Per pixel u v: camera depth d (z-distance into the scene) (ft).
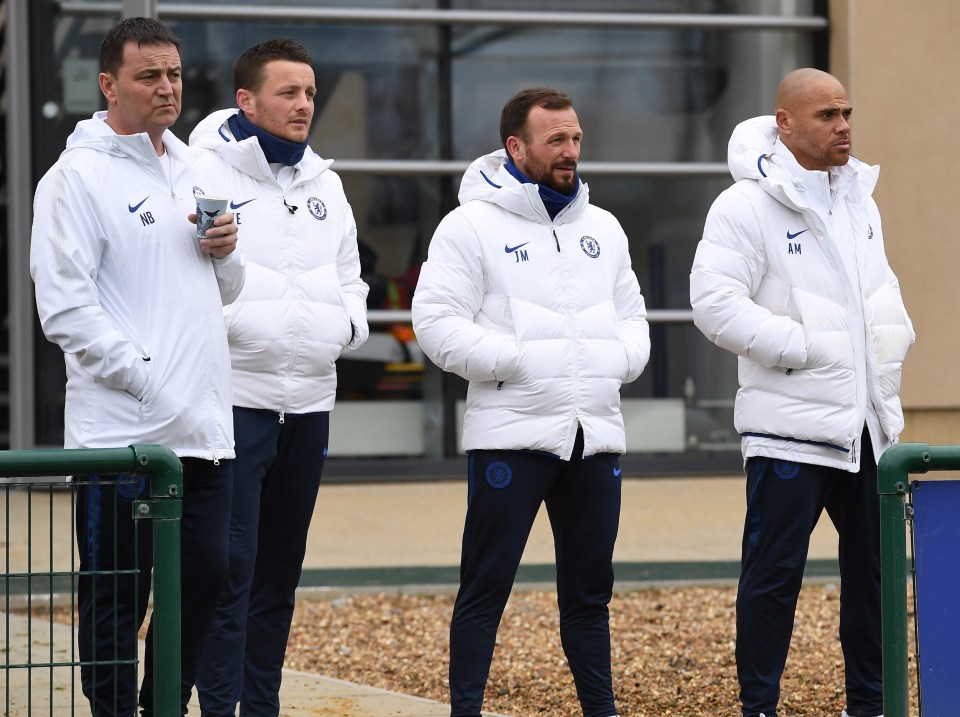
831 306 57.77
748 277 58.23
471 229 55.83
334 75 131.44
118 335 47.73
